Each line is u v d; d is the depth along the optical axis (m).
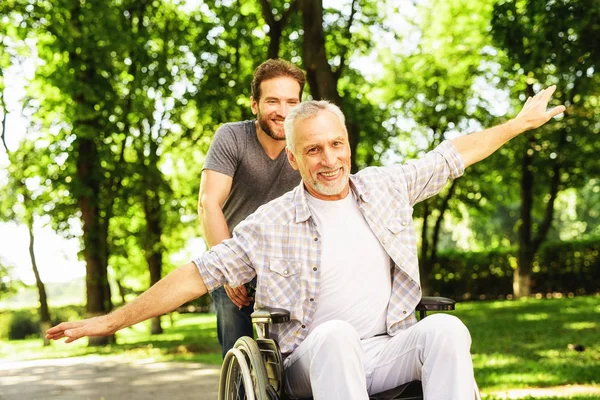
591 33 10.78
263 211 3.81
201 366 12.04
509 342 12.09
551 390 7.32
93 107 19.66
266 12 14.88
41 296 24.44
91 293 20.33
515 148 24.36
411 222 3.82
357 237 3.75
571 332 13.30
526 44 11.59
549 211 25.83
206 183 4.52
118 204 21.22
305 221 3.76
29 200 21.16
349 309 3.72
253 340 3.67
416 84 24.58
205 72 19.92
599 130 23.28
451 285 31.73
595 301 22.62
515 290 28.08
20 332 34.19
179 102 20.84
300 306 3.72
